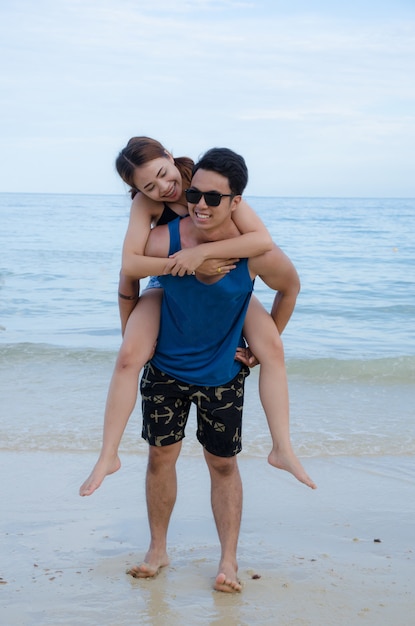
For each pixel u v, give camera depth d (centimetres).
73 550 385
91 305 1399
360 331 1155
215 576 356
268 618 314
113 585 345
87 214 5516
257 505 459
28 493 471
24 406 669
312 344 1033
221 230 323
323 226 4325
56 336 1067
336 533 414
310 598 333
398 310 1355
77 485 486
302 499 469
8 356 873
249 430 607
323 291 1596
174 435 347
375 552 387
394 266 2098
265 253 323
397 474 514
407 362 844
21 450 554
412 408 681
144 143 326
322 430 610
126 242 331
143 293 352
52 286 1659
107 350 914
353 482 499
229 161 305
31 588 341
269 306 1381
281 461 339
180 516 440
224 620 312
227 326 333
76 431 600
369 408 680
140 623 309
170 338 339
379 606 325
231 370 338
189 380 336
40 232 3478
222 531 351
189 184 341
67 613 317
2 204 8131
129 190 350
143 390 347
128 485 488
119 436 333
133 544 394
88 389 732
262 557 379
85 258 2298
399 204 11650
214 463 351
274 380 343
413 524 428
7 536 402
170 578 354
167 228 329
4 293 1551
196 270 317
